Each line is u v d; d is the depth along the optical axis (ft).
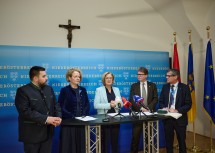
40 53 12.28
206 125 16.10
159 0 15.33
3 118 11.54
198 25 16.05
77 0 13.97
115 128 10.43
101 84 13.48
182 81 16.93
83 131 9.39
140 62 14.53
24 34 12.76
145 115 10.12
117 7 14.99
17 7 12.66
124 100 10.39
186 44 16.97
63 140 9.09
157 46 16.10
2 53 11.60
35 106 7.90
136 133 12.06
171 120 11.21
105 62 13.64
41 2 13.16
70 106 9.96
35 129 7.88
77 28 13.82
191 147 13.97
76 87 10.34
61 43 13.55
